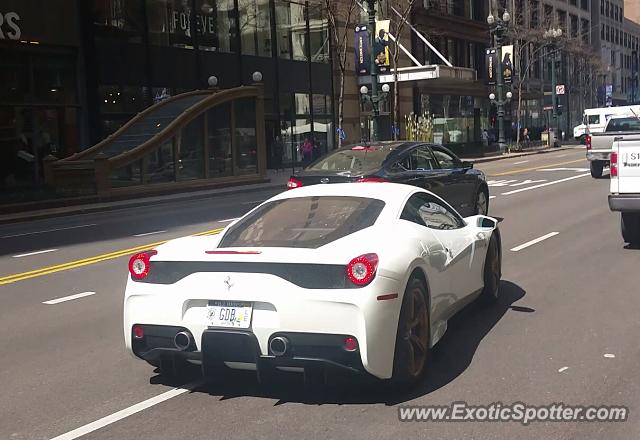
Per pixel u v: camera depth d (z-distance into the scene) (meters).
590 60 77.25
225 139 28.33
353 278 4.47
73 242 14.02
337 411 4.62
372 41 33.84
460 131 54.44
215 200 23.55
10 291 9.14
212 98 27.38
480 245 6.72
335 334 4.46
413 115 44.19
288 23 37.38
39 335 6.89
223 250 4.96
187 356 4.84
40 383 5.43
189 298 4.77
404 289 4.77
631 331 6.27
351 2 36.19
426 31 48.09
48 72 26.70
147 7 29.70
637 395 4.75
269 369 4.66
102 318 7.52
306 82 38.38
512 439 4.12
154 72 30.06
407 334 4.85
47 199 22.00
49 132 26.80
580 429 4.25
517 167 33.41
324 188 6.11
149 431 4.41
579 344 5.93
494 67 49.84
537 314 6.96
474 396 4.82
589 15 89.56
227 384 5.21
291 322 4.52
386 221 5.33
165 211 20.17
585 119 40.50
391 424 4.38
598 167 24.17
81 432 4.43
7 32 24.88
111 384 5.35
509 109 63.12
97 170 23.25
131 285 5.02
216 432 4.34
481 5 57.72
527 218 14.26
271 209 5.80
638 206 9.88
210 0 32.75
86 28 27.52
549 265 9.43
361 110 42.62
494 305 7.35
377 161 10.74
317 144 39.44
